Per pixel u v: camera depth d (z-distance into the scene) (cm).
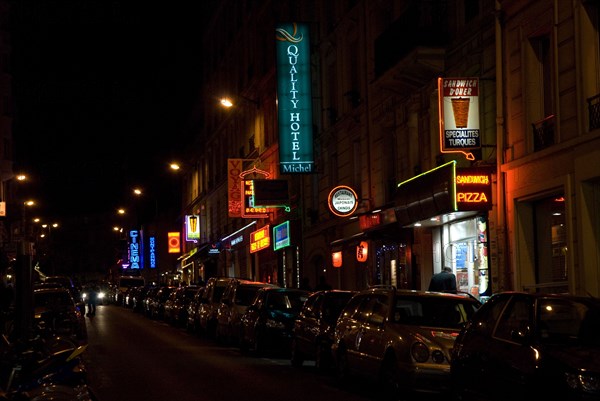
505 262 1964
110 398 1437
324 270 3459
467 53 2167
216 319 2789
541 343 980
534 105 1898
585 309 1034
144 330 3434
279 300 2241
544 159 1828
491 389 1047
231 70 5475
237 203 4638
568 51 1752
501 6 1994
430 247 2452
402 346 1318
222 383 1645
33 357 900
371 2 2880
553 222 1864
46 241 8944
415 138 2550
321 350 1775
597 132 1627
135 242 10331
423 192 2181
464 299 1470
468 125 1981
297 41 3331
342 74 3238
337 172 3319
